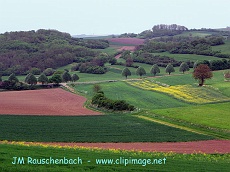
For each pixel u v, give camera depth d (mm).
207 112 102125
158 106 122062
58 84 174375
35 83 173500
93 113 104188
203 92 145750
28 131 75125
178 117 95188
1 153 46656
